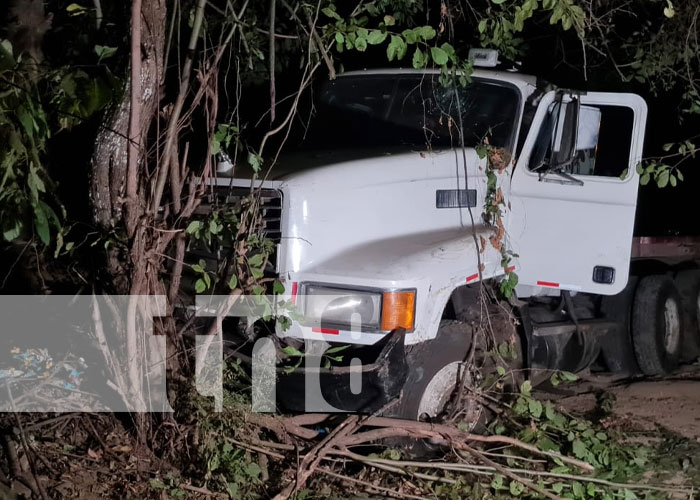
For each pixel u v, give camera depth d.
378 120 6.88
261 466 5.38
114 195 5.14
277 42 7.77
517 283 6.41
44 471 5.00
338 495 5.27
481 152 6.30
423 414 5.76
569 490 5.55
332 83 7.22
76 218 5.54
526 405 6.15
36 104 4.35
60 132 5.52
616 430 6.39
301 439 5.57
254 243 5.29
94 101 4.54
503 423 6.21
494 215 6.34
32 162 4.31
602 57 9.09
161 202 5.55
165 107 5.40
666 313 8.27
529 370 6.75
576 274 6.69
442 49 5.69
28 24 6.30
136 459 5.20
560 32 9.16
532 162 6.70
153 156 5.47
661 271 8.44
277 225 5.54
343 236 5.66
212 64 5.40
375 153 6.18
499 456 5.74
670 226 9.56
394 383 5.37
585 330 7.39
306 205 5.52
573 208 6.68
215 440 5.26
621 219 6.62
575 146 6.50
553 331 7.04
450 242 5.88
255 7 7.59
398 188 5.91
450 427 5.57
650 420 6.78
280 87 7.64
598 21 8.20
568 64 8.82
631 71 9.02
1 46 4.14
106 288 5.30
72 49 5.74
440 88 6.83
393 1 7.35
